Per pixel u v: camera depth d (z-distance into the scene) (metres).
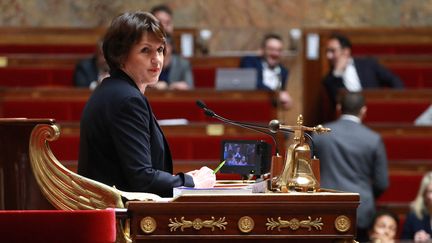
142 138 8.95
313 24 30.66
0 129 8.62
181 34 28.47
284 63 28.53
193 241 7.81
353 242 7.86
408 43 29.42
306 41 28.59
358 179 17.92
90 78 23.16
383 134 21.27
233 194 7.82
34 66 24.95
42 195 8.61
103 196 8.45
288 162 8.48
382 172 18.06
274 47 25.36
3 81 24.84
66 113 21.05
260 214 7.83
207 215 7.81
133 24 9.14
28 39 28.77
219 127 20.05
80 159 9.23
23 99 20.97
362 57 25.56
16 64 24.91
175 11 30.47
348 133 18.00
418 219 18.14
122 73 9.26
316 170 8.53
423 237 17.88
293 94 28.47
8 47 28.62
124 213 8.04
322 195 7.84
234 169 9.18
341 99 18.25
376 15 30.77
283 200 7.83
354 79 25.23
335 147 17.91
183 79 23.84
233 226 7.82
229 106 21.22
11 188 8.61
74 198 8.48
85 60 23.38
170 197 8.90
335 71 25.31
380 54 29.33
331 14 30.62
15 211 8.03
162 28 9.29
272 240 7.84
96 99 9.12
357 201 7.85
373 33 29.39
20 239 8.01
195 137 20.00
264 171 9.19
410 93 22.64
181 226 7.79
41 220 8.00
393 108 22.61
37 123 8.60
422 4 30.78
